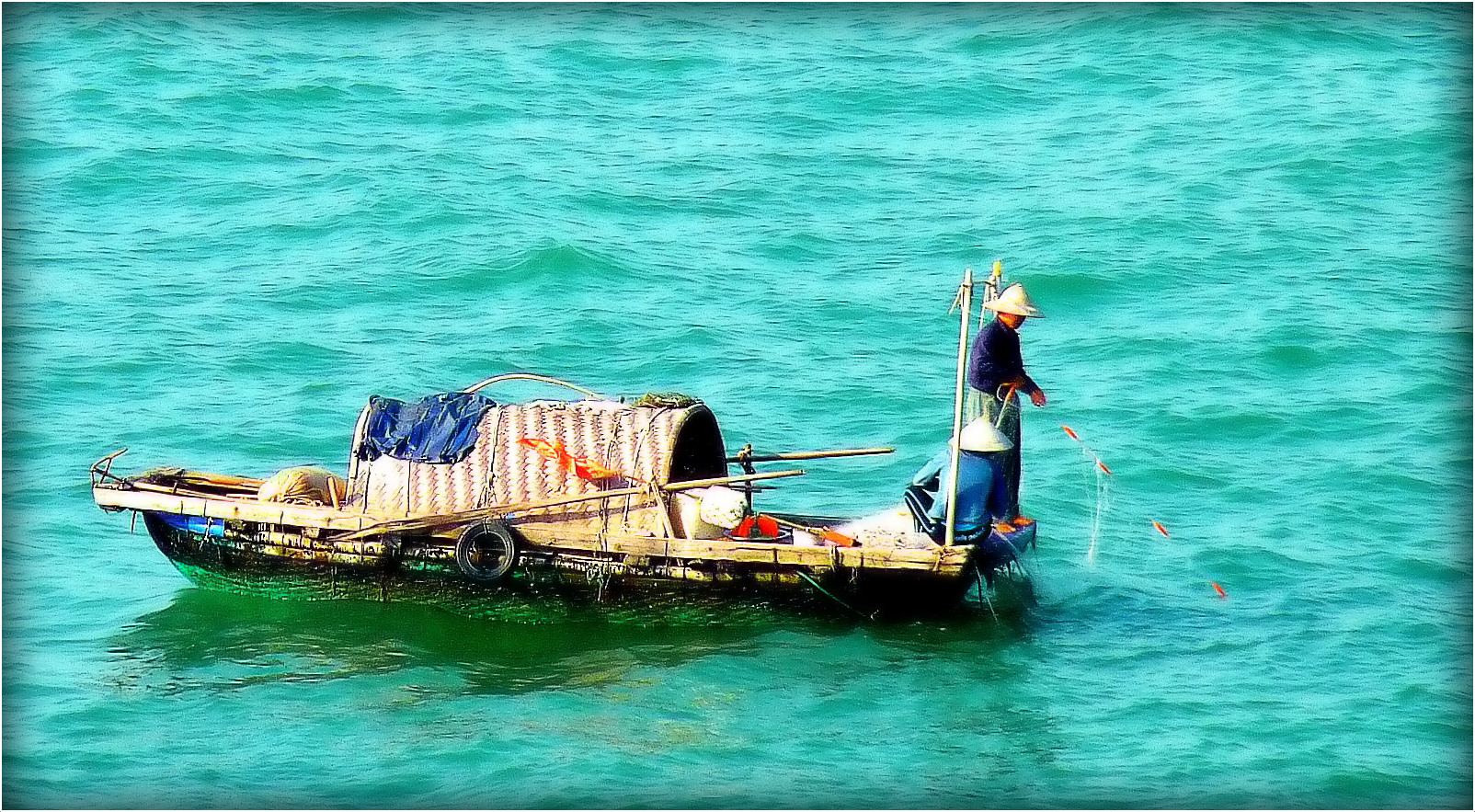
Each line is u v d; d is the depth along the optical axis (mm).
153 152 126000
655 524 67125
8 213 115438
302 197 119000
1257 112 134250
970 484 66000
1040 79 143500
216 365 94188
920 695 61781
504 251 108688
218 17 156000
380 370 94000
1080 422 87938
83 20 151000
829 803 54625
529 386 92438
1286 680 62656
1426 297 103875
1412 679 62562
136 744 58625
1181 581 71188
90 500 79188
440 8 161625
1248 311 101750
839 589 65562
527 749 58156
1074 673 63344
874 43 152500
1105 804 54688
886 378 93250
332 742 58812
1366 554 73562
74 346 96125
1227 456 84125
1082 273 106562
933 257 110250
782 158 127375
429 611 68875
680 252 110750
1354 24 152500
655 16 160875
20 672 63750
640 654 65500
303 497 70562
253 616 69062
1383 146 127125
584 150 128125
